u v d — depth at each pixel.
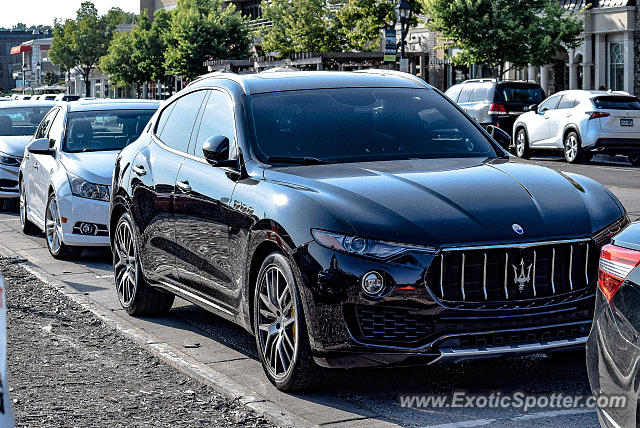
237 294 6.33
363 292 5.38
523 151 26.34
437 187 5.84
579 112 24.09
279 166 6.38
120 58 66.69
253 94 6.94
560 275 5.59
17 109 17.70
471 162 6.53
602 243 5.64
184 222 7.06
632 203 15.16
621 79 35.00
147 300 8.02
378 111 6.98
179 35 53.53
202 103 7.43
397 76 7.54
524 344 5.46
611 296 4.05
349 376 6.18
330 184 5.89
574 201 5.82
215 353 6.89
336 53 39.41
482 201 5.70
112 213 8.48
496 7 33.09
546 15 33.41
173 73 54.72
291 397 5.74
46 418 5.35
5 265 10.83
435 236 5.40
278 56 44.34
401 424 5.21
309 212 5.63
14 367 6.46
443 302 5.37
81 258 11.50
